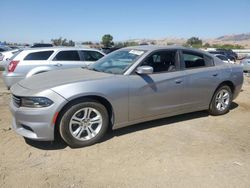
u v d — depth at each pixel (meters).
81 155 4.18
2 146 4.42
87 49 9.69
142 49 5.30
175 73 5.30
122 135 4.94
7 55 15.12
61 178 3.57
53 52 9.00
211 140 4.86
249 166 4.00
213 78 5.88
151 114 5.08
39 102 4.05
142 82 4.83
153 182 3.53
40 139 4.15
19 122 4.23
